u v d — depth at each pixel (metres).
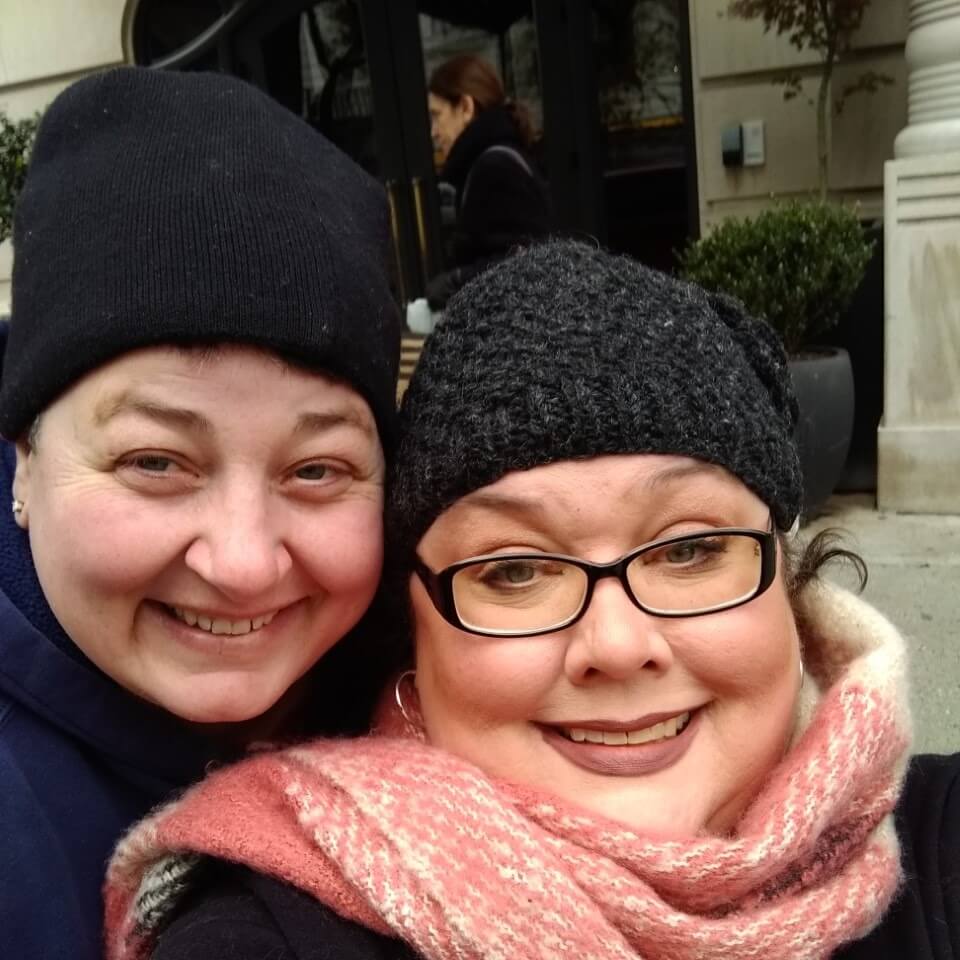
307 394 0.37
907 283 1.26
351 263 0.39
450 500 0.39
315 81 1.76
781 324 1.23
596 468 0.37
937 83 1.24
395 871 0.35
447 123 1.64
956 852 0.43
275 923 0.37
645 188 1.61
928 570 1.12
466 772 0.38
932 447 1.28
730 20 1.42
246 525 0.37
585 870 0.36
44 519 0.39
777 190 1.46
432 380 0.41
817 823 0.38
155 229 0.36
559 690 0.38
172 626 0.40
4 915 0.38
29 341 0.38
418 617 0.42
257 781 0.41
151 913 0.40
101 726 0.43
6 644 0.41
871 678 0.41
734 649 0.38
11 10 1.82
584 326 0.39
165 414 0.36
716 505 0.39
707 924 0.36
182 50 1.80
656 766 0.39
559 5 1.56
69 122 0.39
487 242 1.54
